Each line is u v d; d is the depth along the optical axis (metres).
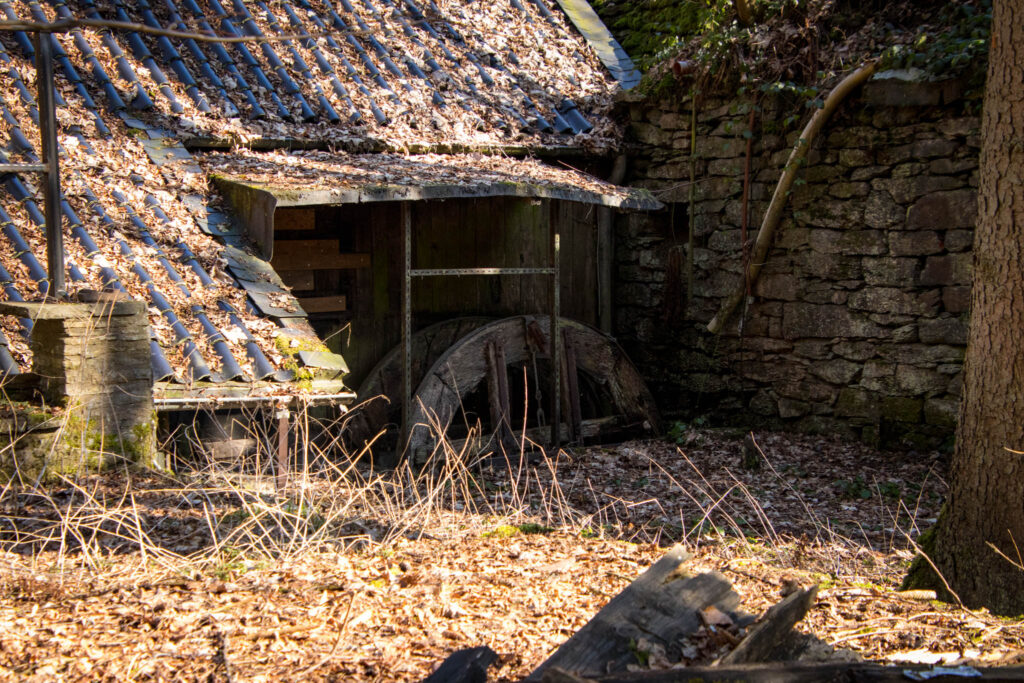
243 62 9.13
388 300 9.21
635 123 10.23
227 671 2.97
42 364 5.35
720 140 9.46
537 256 10.10
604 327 10.54
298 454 7.05
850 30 8.83
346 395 6.49
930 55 7.84
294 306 6.95
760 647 2.61
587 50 10.99
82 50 8.49
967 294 7.90
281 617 3.47
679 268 9.96
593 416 10.28
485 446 8.55
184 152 8.00
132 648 3.16
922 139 8.07
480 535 4.80
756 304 9.40
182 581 3.82
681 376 10.12
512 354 9.17
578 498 7.21
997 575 4.41
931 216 8.08
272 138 8.44
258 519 4.40
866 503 7.14
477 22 10.79
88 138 7.75
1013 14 4.36
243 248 7.31
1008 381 4.38
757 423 9.48
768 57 8.95
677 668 2.50
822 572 4.68
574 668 2.56
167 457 5.89
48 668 3.00
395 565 4.15
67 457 5.09
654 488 7.61
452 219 9.52
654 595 2.83
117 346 5.29
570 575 4.05
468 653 2.70
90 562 3.93
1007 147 4.37
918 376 8.27
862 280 8.59
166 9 9.27
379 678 2.96
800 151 8.62
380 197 7.37
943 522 4.71
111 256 6.72
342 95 9.08
